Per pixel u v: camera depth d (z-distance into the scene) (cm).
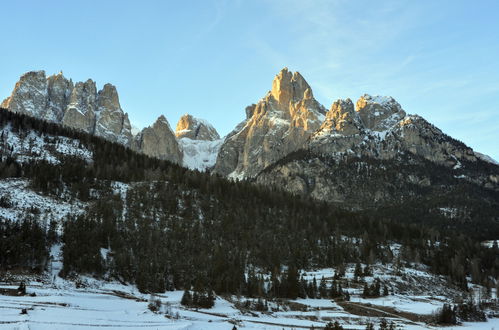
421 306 16488
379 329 12669
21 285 12219
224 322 12306
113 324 10325
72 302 11919
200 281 15900
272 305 15512
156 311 12338
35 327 9256
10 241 14862
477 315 16100
